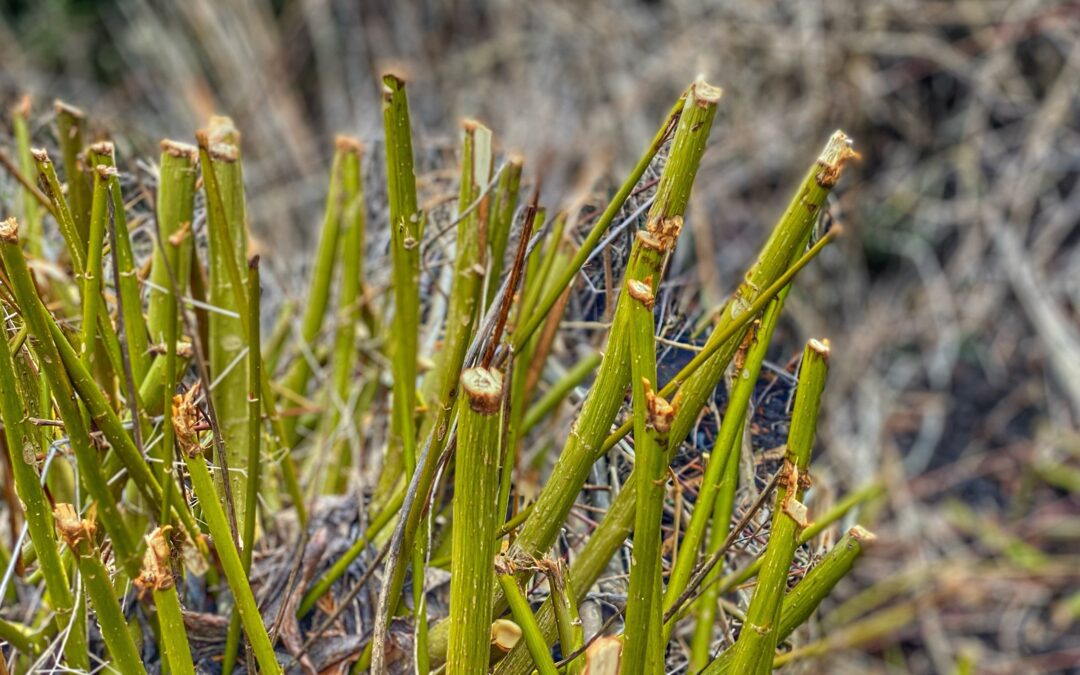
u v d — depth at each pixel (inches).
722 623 28.4
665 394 23.4
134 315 26.4
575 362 34.0
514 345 25.3
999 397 66.9
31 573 29.1
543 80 82.6
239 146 29.5
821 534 30.7
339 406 33.7
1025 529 59.9
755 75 76.3
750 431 28.6
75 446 23.7
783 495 23.1
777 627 23.3
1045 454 63.0
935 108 74.9
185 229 28.6
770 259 23.6
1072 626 55.1
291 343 40.1
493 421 20.7
